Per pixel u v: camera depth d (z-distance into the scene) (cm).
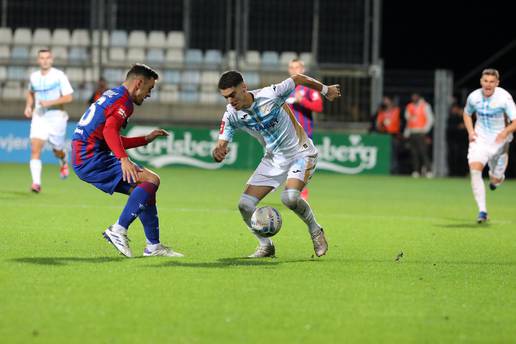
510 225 4103
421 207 5022
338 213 4497
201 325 1861
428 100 8431
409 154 8644
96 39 8738
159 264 2606
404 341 1783
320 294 2216
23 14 8750
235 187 6106
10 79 8600
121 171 2684
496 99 4106
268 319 1930
